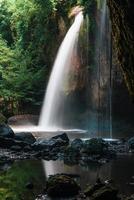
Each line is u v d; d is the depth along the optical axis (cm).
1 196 849
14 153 1528
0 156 1457
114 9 687
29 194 867
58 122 2767
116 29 718
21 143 1636
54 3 2880
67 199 825
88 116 2606
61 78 2806
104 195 800
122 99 2395
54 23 2897
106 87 2484
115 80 2417
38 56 2989
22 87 2903
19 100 2888
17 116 2759
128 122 2377
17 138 1700
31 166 1256
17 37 3153
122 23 672
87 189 862
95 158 1414
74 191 871
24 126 2700
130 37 664
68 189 866
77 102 2692
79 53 2689
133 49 672
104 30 2469
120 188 906
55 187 862
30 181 1005
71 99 2725
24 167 1237
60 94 2794
